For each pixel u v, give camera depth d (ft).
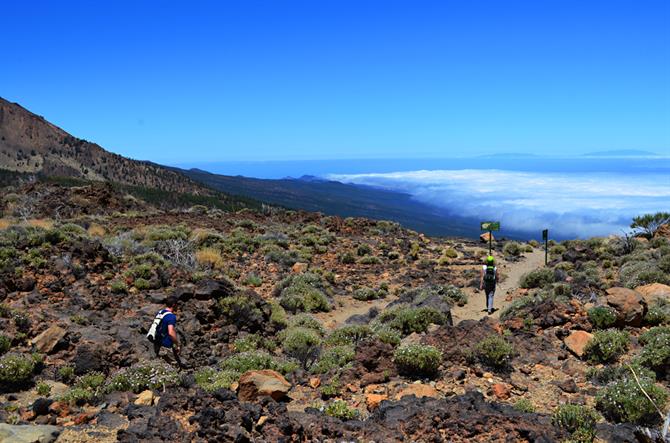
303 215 153.48
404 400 28.86
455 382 33.45
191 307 53.67
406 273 93.30
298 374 37.04
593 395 31.35
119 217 130.52
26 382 34.86
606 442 24.32
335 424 25.30
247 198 429.79
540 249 125.59
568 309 44.70
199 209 159.12
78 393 30.55
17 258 61.21
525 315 46.29
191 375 37.73
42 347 39.29
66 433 24.90
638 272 68.08
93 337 42.37
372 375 34.40
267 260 93.20
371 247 115.65
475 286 82.84
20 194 140.36
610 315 42.09
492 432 24.16
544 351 38.70
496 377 34.35
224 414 24.52
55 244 69.31
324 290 77.92
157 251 83.97
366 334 49.57
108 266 66.49
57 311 49.08
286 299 68.18
